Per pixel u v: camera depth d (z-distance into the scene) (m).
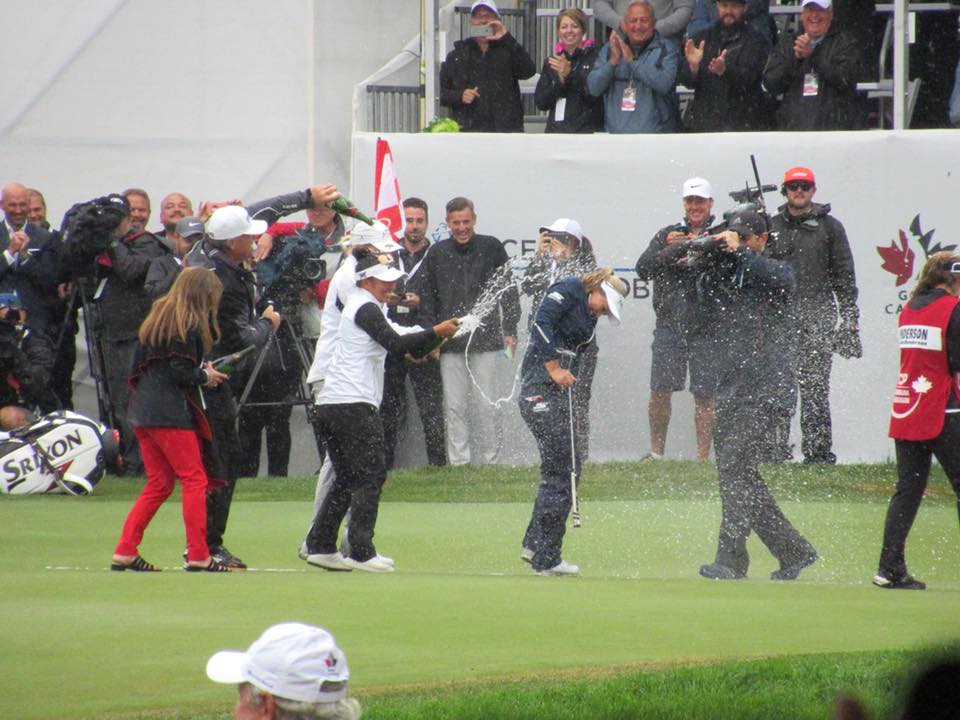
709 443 46.59
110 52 51.84
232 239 32.03
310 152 51.69
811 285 45.50
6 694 19.20
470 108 52.66
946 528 37.53
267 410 48.00
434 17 51.75
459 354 47.91
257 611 25.11
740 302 31.31
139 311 46.06
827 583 30.06
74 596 26.58
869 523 37.81
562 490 31.08
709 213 45.00
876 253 46.97
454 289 47.41
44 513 39.53
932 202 46.78
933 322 28.77
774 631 23.92
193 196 51.91
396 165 48.69
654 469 45.31
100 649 21.86
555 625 24.20
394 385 46.97
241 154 51.78
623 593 27.62
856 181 47.06
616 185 48.31
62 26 51.78
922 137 46.72
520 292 47.97
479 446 48.47
